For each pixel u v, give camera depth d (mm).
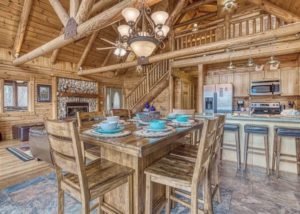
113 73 9219
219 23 5043
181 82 6688
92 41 6758
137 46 2572
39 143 3281
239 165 3301
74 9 2959
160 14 2545
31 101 6188
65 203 2109
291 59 4941
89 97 7918
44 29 5605
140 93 7598
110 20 2658
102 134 1546
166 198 1896
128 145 1260
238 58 4555
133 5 2496
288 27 3105
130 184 1563
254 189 2473
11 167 3268
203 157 1352
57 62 6918
